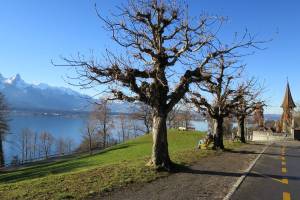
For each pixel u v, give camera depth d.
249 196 13.70
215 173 18.73
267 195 14.02
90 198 12.55
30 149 111.50
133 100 19.97
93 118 96.50
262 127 106.94
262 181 17.12
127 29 19.50
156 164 19.12
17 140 132.25
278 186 16.00
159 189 14.22
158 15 19.89
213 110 35.81
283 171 21.03
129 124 113.12
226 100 36.88
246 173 19.05
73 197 12.58
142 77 19.73
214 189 14.56
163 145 19.42
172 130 79.12
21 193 13.21
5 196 12.84
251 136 92.81
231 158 26.81
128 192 13.54
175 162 21.88
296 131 86.62
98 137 102.44
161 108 19.77
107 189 13.82
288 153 34.94
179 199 12.63
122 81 19.00
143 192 13.60
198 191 14.06
